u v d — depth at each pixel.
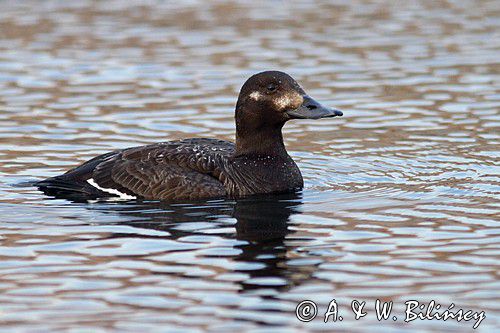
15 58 21.53
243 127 14.30
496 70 20.61
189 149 14.08
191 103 18.78
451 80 20.03
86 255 11.48
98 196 13.79
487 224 12.43
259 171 14.09
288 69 20.72
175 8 25.95
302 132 17.52
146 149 14.14
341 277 10.76
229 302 10.16
